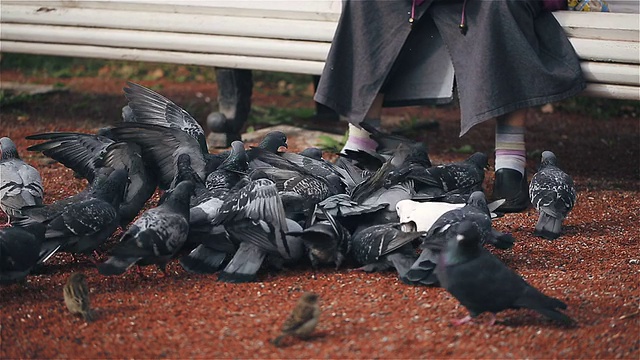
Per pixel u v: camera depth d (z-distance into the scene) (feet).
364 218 22.45
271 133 27.14
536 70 26.00
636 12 28.99
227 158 24.76
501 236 20.26
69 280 18.19
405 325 17.76
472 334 17.34
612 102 43.06
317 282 20.38
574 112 43.29
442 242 19.77
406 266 20.24
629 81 26.35
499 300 17.20
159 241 19.81
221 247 21.24
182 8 31.63
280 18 30.17
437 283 19.66
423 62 28.09
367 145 28.81
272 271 21.22
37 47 34.32
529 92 26.16
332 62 27.86
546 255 22.80
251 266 20.43
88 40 33.27
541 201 23.67
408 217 21.43
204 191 23.13
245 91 34.24
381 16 27.35
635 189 29.81
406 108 43.78
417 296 19.35
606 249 23.29
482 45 26.09
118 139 23.93
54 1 33.50
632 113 42.86
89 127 37.45
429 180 24.63
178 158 23.86
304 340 17.06
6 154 25.96
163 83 48.67
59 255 22.82
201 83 49.08
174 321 18.13
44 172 30.73
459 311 18.52
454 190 25.13
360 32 27.48
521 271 21.45
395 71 28.07
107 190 22.39
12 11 34.06
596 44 26.50
